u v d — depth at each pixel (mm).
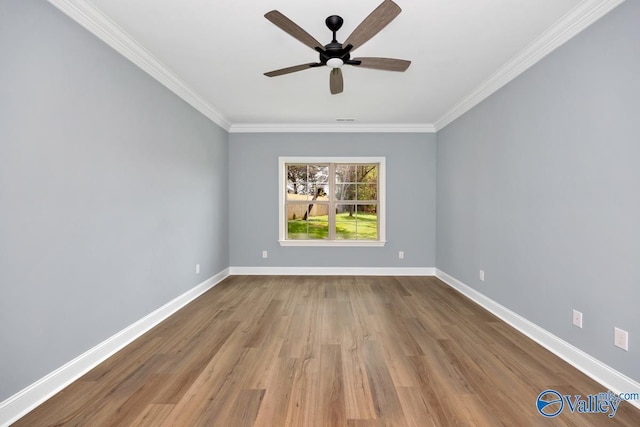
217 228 4621
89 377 2061
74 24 2047
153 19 2244
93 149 2223
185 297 3617
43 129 1829
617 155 1870
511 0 2018
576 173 2186
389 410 1723
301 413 1697
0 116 1594
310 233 5266
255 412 1706
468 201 3920
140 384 1979
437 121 4836
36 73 1783
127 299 2602
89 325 2188
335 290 4227
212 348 2488
